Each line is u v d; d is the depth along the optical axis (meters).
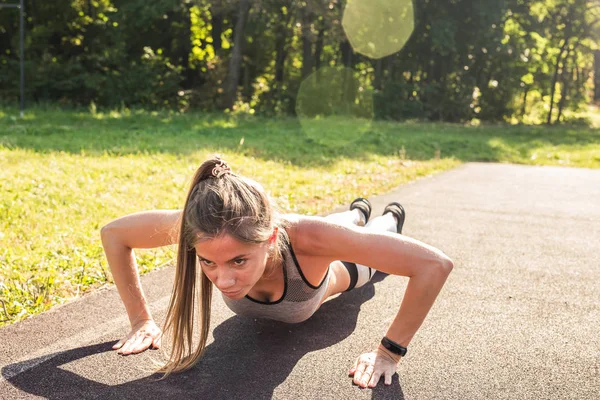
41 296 3.52
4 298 3.50
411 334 2.63
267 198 2.29
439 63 32.22
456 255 4.71
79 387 2.51
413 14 28.67
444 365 2.76
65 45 26.58
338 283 3.09
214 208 2.14
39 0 25.22
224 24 28.89
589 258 4.73
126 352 2.82
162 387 2.51
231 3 23.86
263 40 29.78
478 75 33.25
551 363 2.81
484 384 2.59
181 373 2.64
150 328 2.99
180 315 2.59
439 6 29.47
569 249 5.01
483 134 20.89
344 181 8.46
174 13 27.16
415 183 8.89
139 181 7.37
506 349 2.95
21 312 3.35
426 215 6.34
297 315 2.84
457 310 3.47
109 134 12.66
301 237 2.56
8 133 11.97
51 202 5.97
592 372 2.73
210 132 14.71
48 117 16.83
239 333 3.08
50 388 2.49
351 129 19.47
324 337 3.04
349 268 3.18
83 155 8.93
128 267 2.89
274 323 3.21
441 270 2.48
